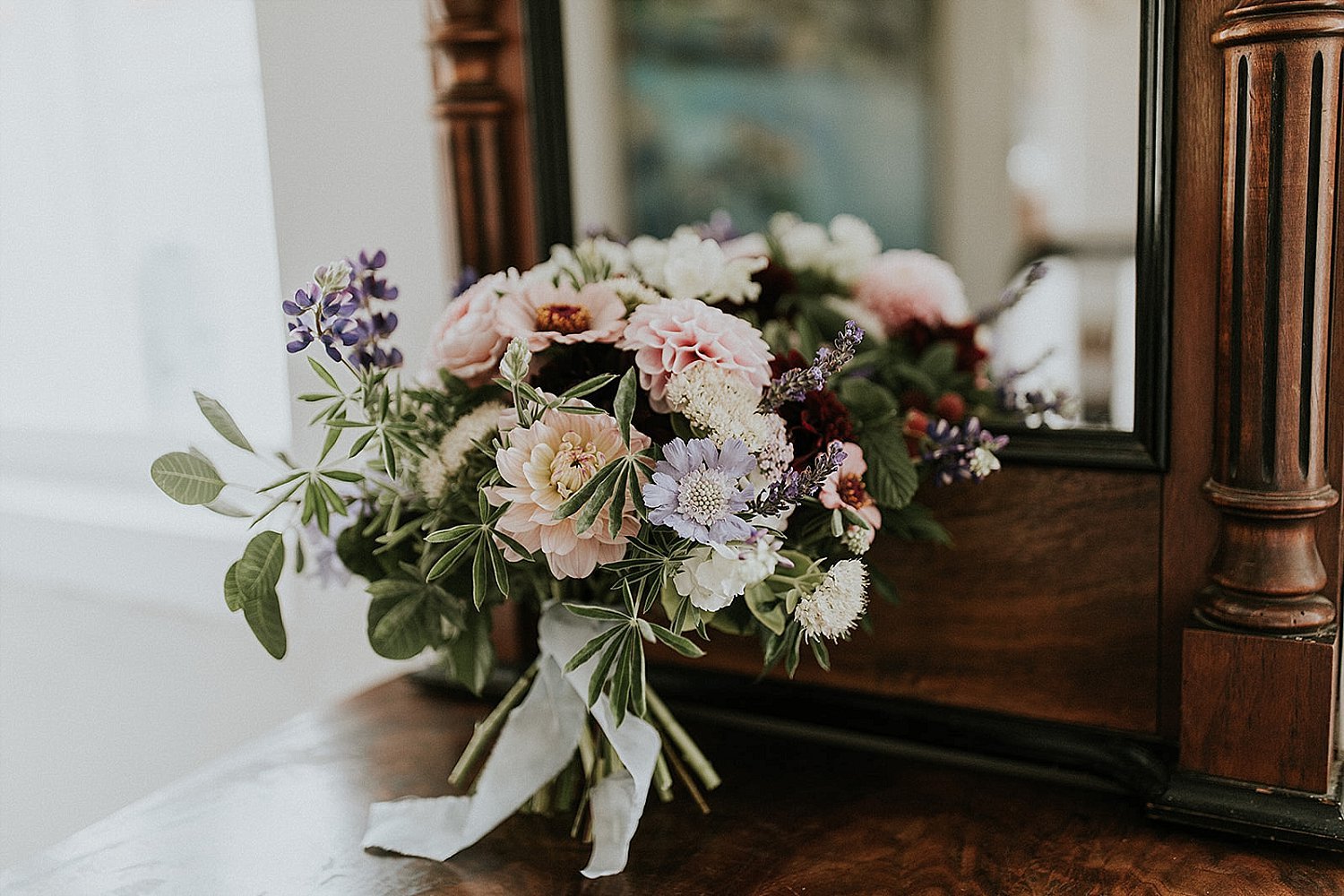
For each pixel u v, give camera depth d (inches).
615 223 44.4
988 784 32.0
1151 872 27.0
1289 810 27.6
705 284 34.0
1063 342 45.8
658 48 46.2
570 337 28.3
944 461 32.1
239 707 50.7
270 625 28.2
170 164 54.6
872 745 34.5
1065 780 31.8
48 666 56.4
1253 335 27.3
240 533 47.7
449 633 30.1
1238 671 28.2
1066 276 47.2
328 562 35.0
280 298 45.5
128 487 57.3
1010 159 55.4
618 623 27.4
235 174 52.2
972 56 56.0
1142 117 29.8
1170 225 29.4
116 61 55.4
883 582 31.7
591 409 25.6
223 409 28.3
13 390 61.2
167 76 53.7
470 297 31.7
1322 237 26.5
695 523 23.9
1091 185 48.7
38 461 60.9
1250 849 27.7
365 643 49.3
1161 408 30.1
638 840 29.8
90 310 58.9
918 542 34.0
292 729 37.5
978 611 33.5
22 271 60.7
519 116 39.0
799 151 53.6
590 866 28.2
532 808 32.0
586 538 25.2
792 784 32.4
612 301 29.7
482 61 38.7
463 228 39.7
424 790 33.1
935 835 29.2
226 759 35.3
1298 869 26.8
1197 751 29.1
